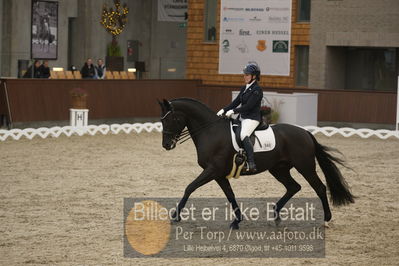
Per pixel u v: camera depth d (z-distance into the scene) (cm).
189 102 1505
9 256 1246
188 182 2053
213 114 1509
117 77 4091
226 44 4256
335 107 3709
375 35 3834
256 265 1205
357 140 3178
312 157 1511
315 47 4003
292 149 1502
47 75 3628
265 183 2053
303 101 3434
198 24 4359
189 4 4384
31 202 1734
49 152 2644
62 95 3488
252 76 1497
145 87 3838
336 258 1260
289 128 1523
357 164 2447
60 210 1644
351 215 1639
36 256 1247
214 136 1482
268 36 4134
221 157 1472
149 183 2023
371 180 2127
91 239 1373
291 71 4091
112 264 1200
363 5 3853
